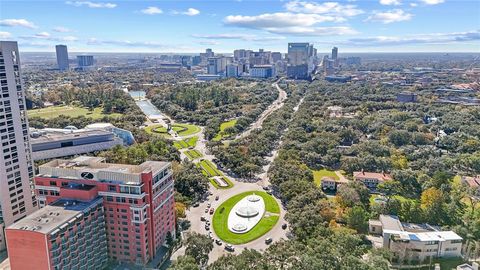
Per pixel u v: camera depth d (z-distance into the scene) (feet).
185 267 439.63
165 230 562.66
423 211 620.49
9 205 563.48
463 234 554.05
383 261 463.83
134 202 480.64
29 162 600.80
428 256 526.98
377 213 630.74
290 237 592.60
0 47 533.14
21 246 404.16
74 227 431.02
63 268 418.92
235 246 568.00
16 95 565.12
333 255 456.86
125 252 505.25
